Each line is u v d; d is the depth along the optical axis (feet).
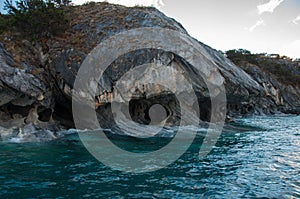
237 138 60.64
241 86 88.12
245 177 32.83
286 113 166.09
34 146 45.24
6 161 36.52
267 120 112.78
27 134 50.34
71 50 64.95
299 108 187.32
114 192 27.35
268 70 221.25
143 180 31.07
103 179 30.96
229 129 73.00
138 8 91.66
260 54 289.94
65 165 35.58
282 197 27.02
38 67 64.49
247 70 178.91
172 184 30.01
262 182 31.19
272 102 171.01
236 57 213.66
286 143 55.01
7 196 25.71
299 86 222.07
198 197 26.66
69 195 26.30
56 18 71.82
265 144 53.67
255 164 38.63
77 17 82.23
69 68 61.82
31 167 34.32
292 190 28.91
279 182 31.27
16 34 69.36
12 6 78.33
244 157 42.63
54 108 65.87
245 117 129.29
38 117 58.85
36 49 68.23
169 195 26.96
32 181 29.68
